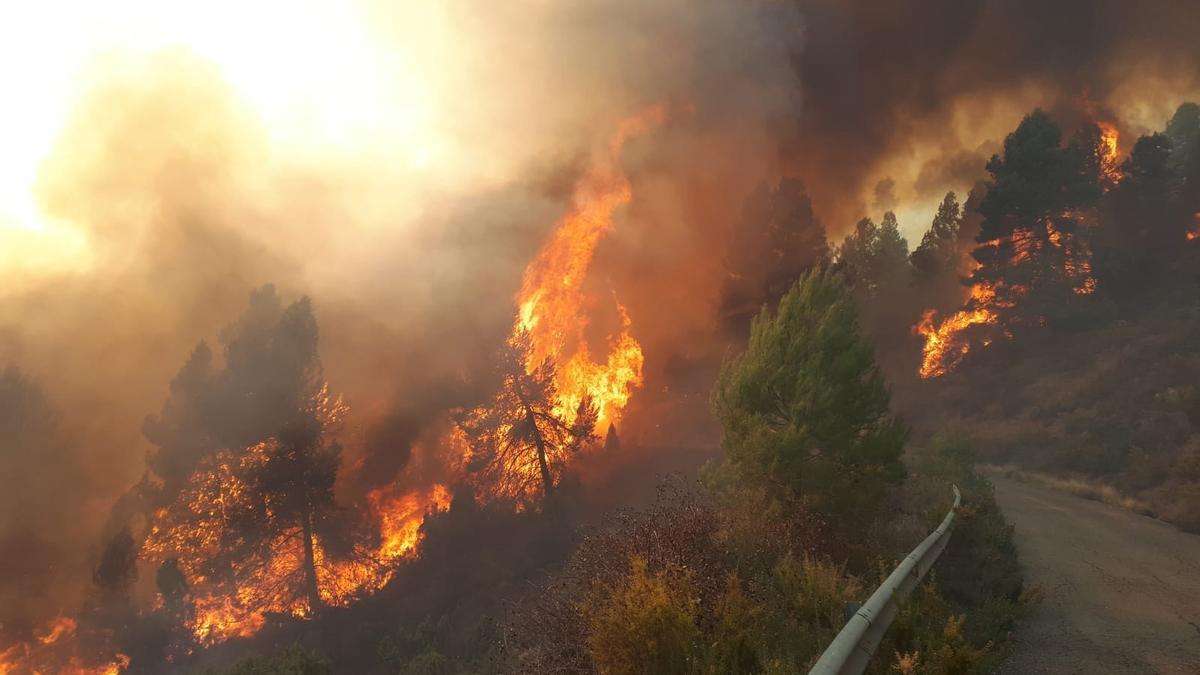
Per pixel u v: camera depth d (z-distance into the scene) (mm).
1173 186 54125
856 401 10367
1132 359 32250
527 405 40938
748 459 9727
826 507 9148
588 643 5379
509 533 34969
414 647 24250
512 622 6668
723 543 7277
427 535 35469
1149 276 44844
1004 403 36719
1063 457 24875
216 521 32250
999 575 8500
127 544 30641
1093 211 52656
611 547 7000
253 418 32781
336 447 34406
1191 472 17875
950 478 15938
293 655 18953
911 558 6734
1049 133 48312
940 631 5520
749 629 5039
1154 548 12016
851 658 4414
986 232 49625
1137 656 6348
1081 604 8344
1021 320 45656
